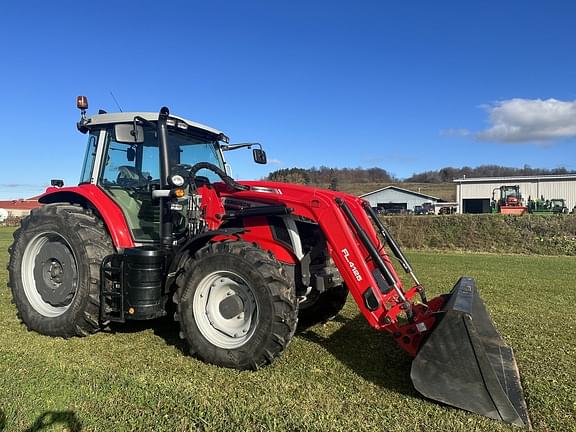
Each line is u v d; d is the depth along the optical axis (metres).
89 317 4.24
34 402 2.91
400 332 3.31
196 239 3.90
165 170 4.30
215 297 3.77
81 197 4.95
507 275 9.65
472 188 43.22
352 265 3.52
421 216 22.50
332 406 2.93
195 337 3.71
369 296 3.43
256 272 3.48
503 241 19.44
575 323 5.22
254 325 3.55
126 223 4.54
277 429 2.63
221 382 3.28
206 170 5.04
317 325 4.96
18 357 3.75
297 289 3.94
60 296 4.45
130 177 4.78
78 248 4.30
